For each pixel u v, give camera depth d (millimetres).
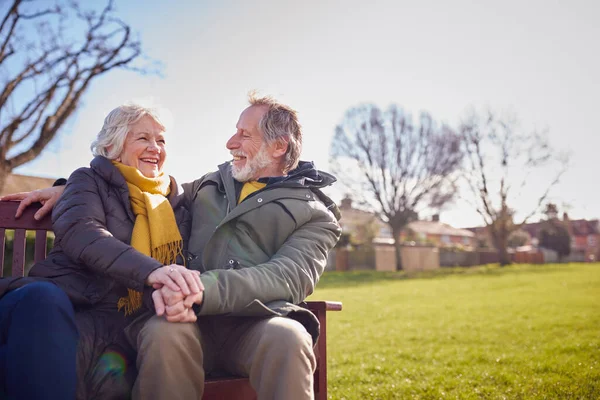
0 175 16500
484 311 10406
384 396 3949
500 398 3750
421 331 7852
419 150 39031
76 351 1729
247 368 1904
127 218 2197
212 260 2260
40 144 17172
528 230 60344
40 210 2359
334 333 7785
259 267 2057
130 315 2084
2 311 1720
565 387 3988
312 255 2250
